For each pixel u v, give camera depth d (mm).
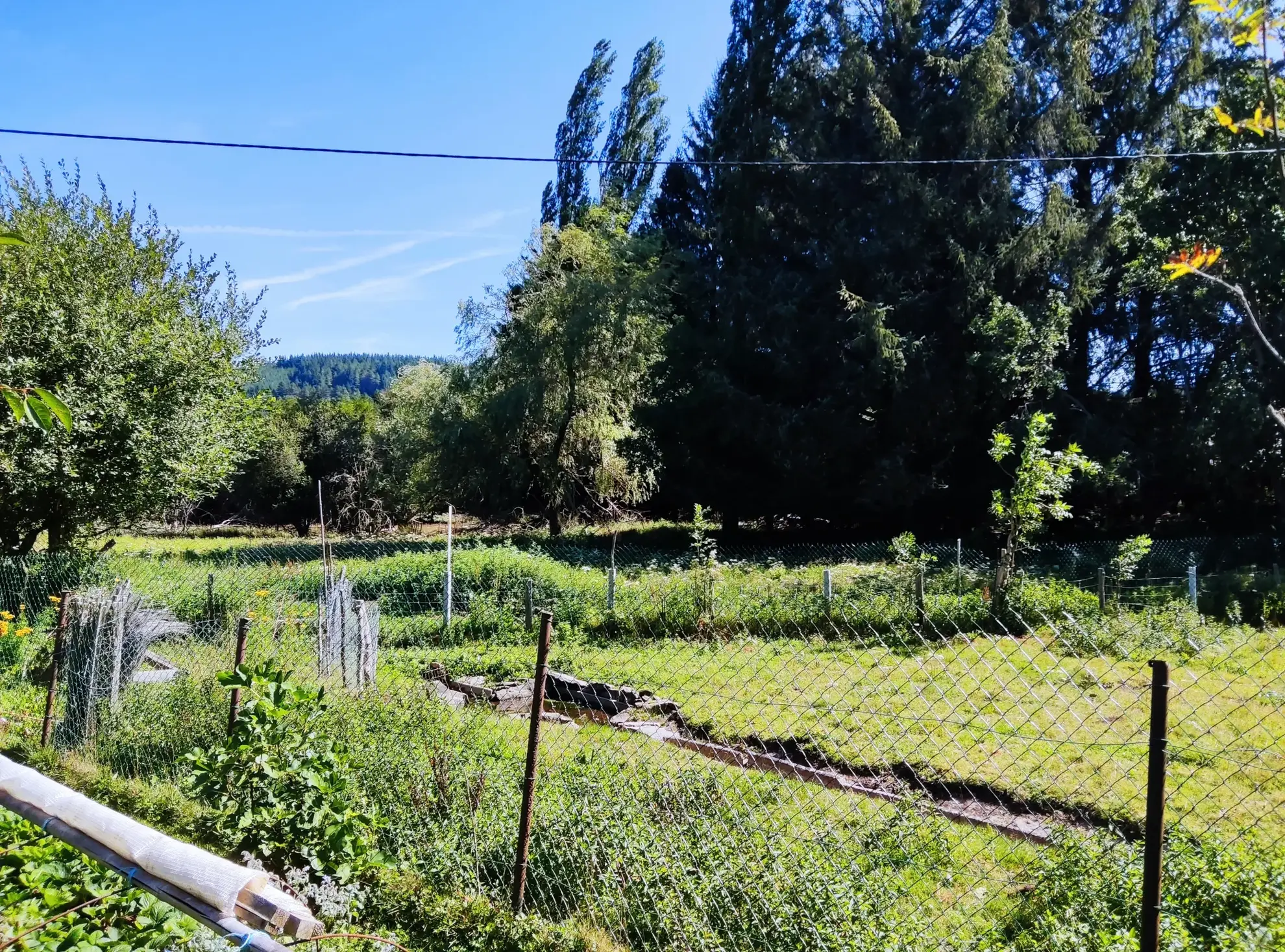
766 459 29469
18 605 12766
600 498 33062
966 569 15172
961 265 26156
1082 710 7012
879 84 28859
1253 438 20844
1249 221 20094
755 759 5895
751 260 31188
